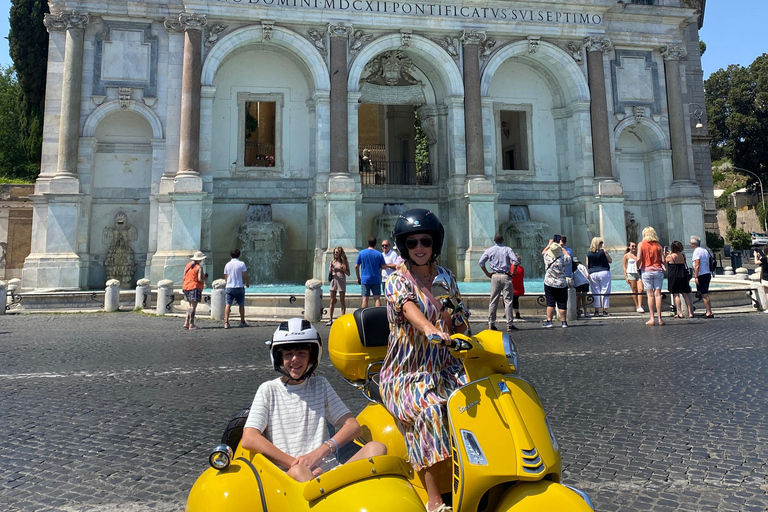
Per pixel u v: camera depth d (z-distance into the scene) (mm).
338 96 27359
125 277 26750
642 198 33156
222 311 17750
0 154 45781
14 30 36906
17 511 4453
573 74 30781
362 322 4395
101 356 11320
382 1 28375
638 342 12367
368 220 31078
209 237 26156
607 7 30719
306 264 28922
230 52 28266
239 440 3812
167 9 26797
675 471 5086
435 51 29078
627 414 6859
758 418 6602
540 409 3145
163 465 5430
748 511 4285
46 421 6887
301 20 27453
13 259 31703
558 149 32562
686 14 32281
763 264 26047
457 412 3066
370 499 2590
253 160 37469
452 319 3635
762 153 82562
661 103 32281
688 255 30812
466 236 28703
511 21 29734
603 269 18250
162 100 26672
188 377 9289
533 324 15953
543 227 30328
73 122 25406
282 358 3537
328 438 3578
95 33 26312
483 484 2838
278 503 2857
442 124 31469
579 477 4980
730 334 13281
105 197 26891
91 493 4797
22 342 13242
